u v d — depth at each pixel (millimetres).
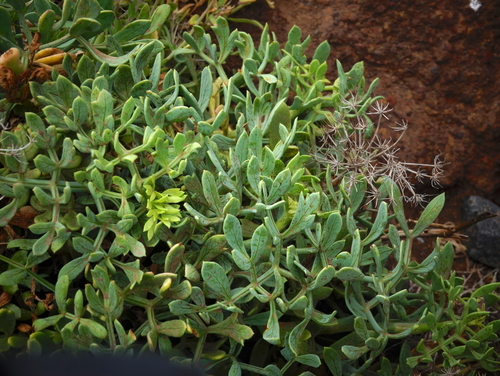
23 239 521
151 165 551
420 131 788
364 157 624
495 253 783
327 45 671
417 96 788
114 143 515
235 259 512
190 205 555
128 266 519
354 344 589
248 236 562
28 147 531
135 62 561
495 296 601
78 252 547
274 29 771
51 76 570
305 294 540
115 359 507
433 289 603
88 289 502
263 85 637
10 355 519
